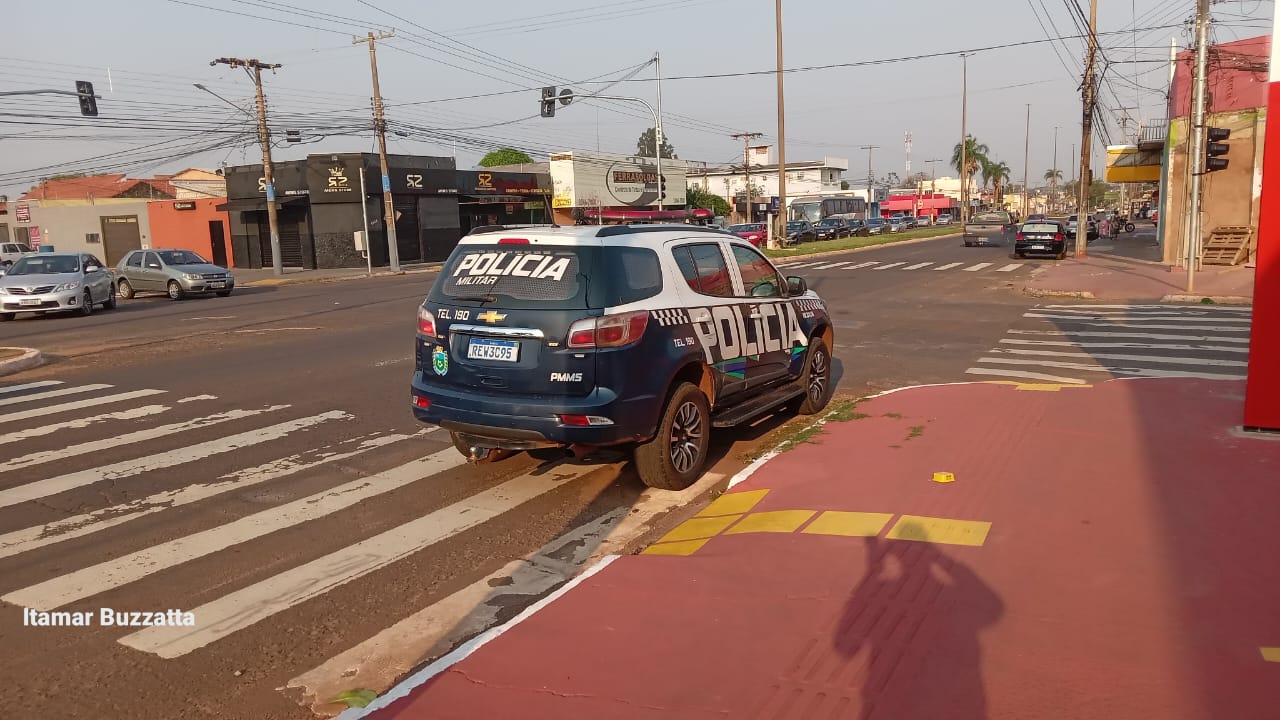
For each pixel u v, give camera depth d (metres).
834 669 3.68
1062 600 4.21
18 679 3.97
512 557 5.39
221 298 26.31
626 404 5.98
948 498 5.77
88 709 3.73
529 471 7.13
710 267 7.23
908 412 8.28
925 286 23.78
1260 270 6.77
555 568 5.22
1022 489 5.86
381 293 26.00
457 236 47.88
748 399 7.81
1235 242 27.16
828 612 4.21
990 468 6.38
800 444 7.36
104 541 5.62
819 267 32.19
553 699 3.55
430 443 7.99
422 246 45.69
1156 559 4.63
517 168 63.06
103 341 15.64
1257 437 6.80
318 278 35.53
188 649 4.25
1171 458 6.37
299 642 4.32
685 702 3.48
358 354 13.26
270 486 6.76
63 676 3.99
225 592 4.88
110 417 9.12
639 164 58.22
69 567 5.21
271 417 9.04
